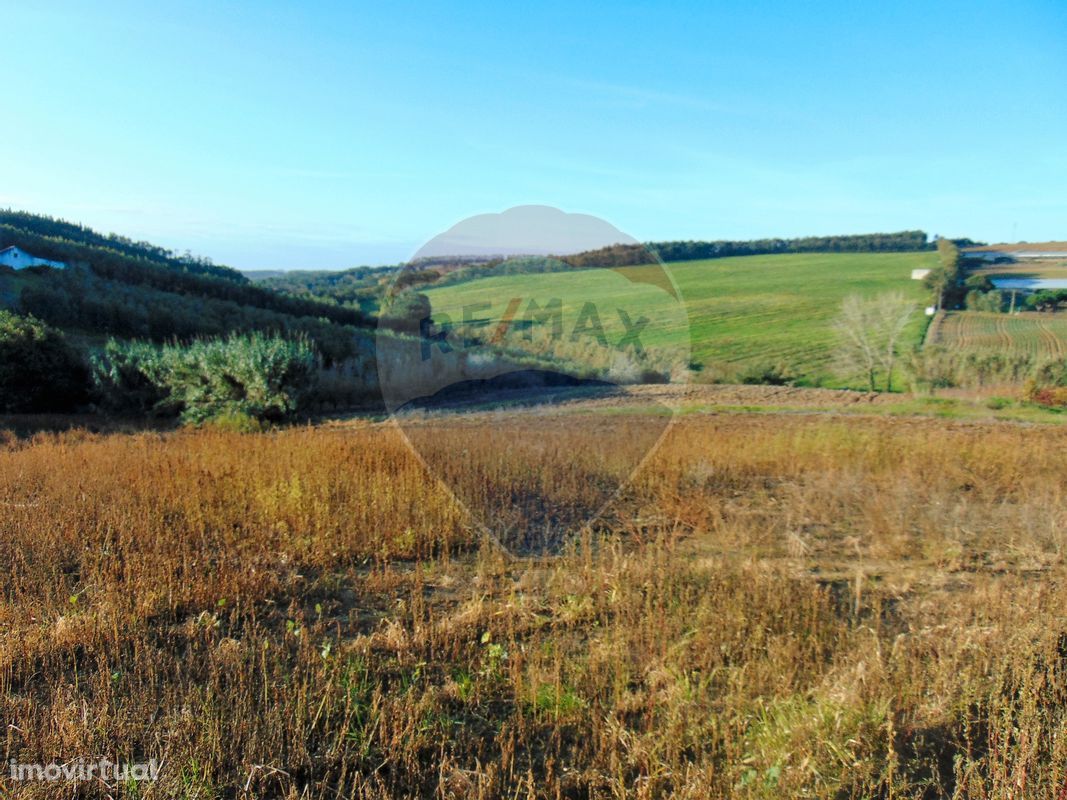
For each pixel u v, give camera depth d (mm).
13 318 18703
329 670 3891
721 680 3912
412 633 4461
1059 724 3418
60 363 18922
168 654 4125
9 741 3258
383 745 3346
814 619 4457
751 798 2926
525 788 3096
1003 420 15758
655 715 3592
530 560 5043
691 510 7035
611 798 3055
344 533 6055
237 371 15852
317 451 8602
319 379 17875
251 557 5598
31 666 3934
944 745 3406
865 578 5457
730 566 5422
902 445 10680
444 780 3096
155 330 33281
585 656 4137
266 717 3383
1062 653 4188
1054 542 6297
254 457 8617
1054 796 2928
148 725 3418
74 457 9227
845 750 3213
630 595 4746
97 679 3789
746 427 13156
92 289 40125
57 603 4738
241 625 4598
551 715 3592
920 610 4770
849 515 7238
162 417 17641
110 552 5535
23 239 52938
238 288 49000
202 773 3094
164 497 6840
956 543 6188
